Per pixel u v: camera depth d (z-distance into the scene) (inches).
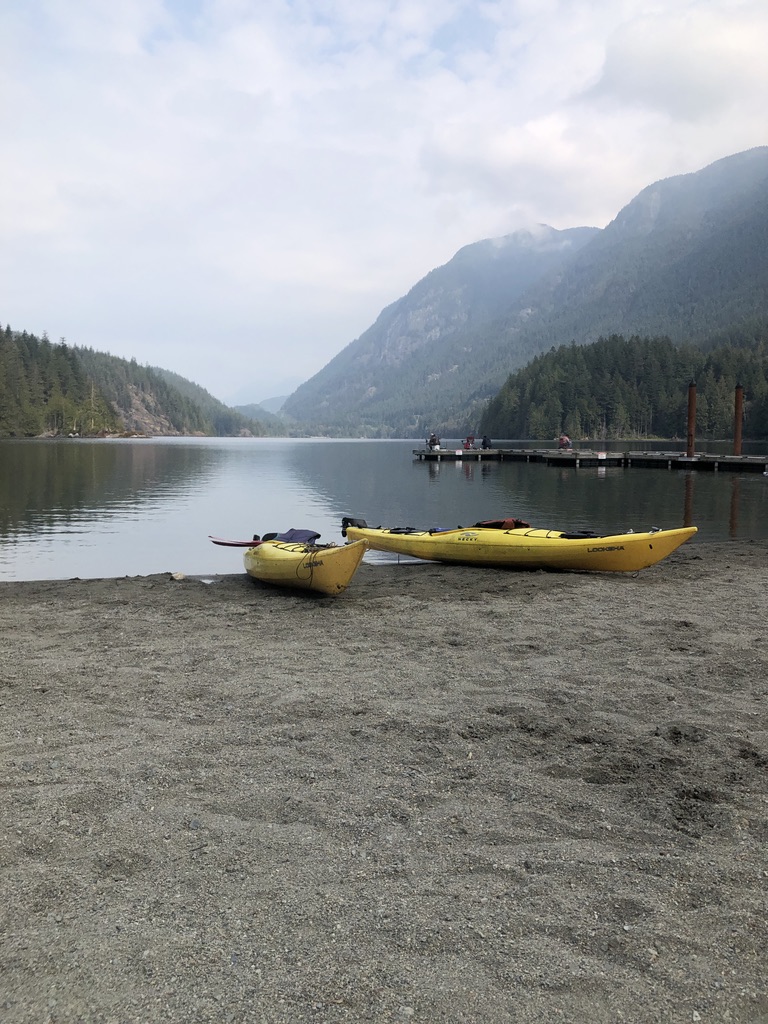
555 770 184.1
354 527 657.0
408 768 185.2
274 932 115.8
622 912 121.4
